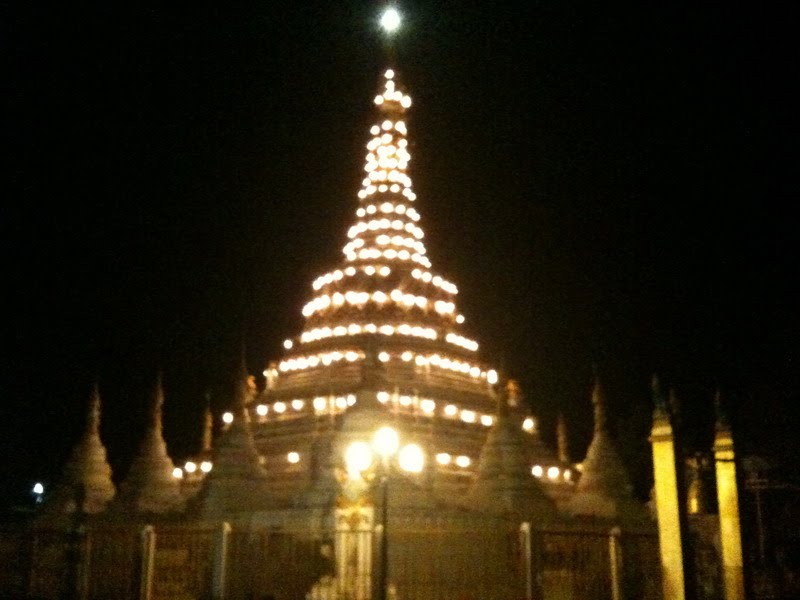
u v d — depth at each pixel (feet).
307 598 109.40
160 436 167.73
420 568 113.80
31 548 124.26
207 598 108.17
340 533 100.53
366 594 98.68
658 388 106.63
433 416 167.32
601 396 169.37
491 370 191.31
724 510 114.21
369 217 205.98
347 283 191.62
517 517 131.03
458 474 158.92
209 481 144.97
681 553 99.04
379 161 214.28
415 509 122.93
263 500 143.74
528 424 184.55
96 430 172.65
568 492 175.94
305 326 198.08
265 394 185.57
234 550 112.98
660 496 102.32
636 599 108.99
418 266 199.11
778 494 154.92
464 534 107.34
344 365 176.35
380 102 220.23
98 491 165.37
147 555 110.01
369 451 98.07
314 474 136.15
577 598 108.88
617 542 109.50
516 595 105.81
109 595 114.11
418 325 185.47
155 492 159.84
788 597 128.98
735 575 111.24
